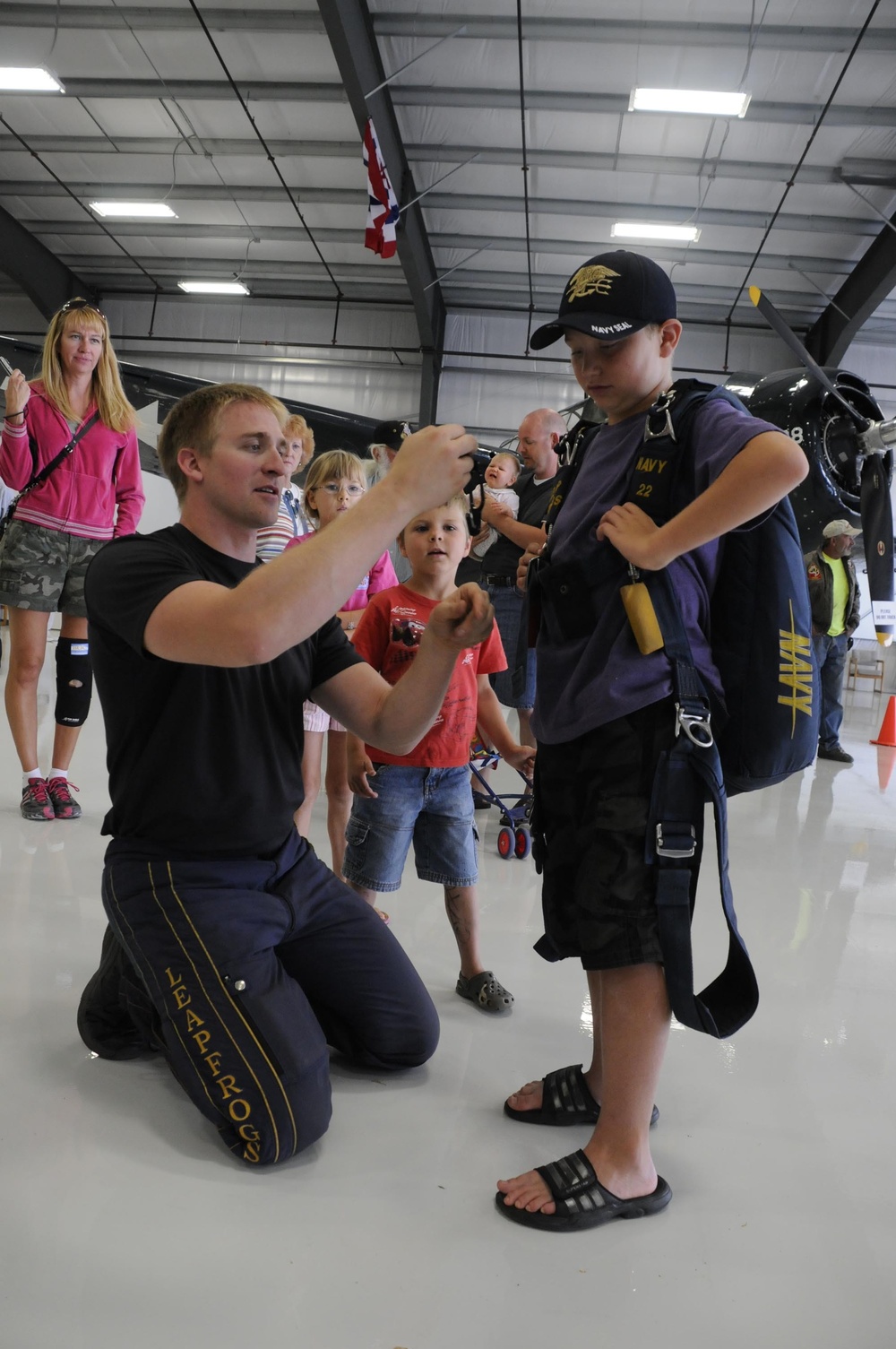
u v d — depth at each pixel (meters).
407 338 13.59
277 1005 1.27
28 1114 1.29
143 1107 1.34
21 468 2.73
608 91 8.46
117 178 11.12
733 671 1.18
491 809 3.54
